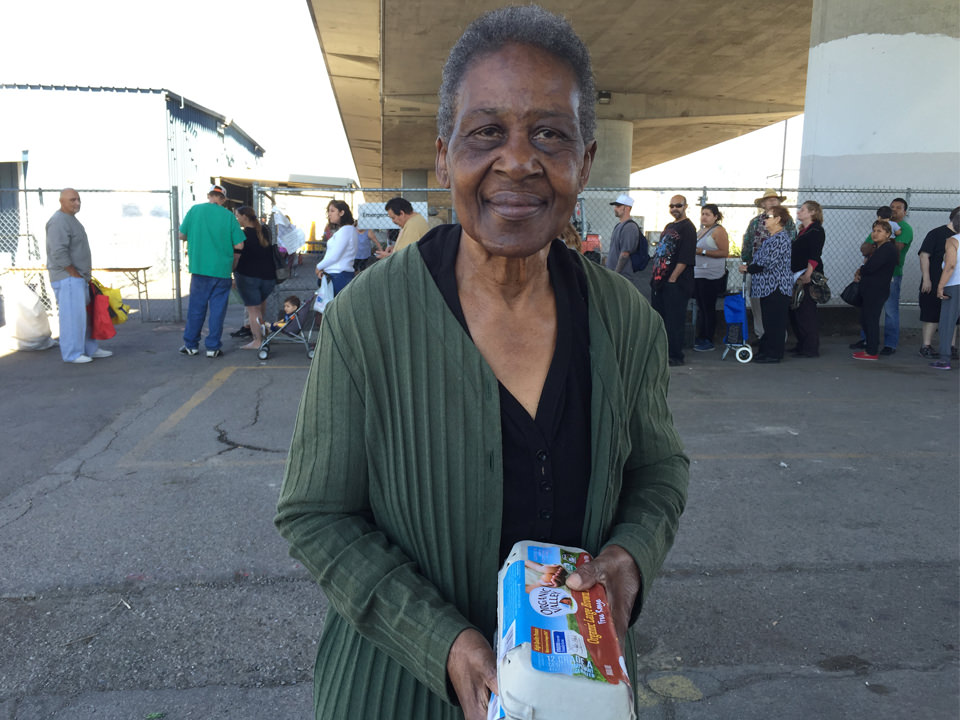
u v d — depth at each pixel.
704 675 2.58
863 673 2.60
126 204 19.11
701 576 3.24
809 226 8.30
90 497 4.07
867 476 4.46
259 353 8.07
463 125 0.89
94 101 18.81
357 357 0.93
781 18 14.20
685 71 18.50
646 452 1.10
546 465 0.96
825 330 10.19
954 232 8.13
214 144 24.95
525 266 0.94
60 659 2.64
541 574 0.86
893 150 9.85
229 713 2.38
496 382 0.93
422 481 0.93
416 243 1.01
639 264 8.70
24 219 18.88
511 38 0.87
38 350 8.50
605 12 13.91
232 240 8.05
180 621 2.88
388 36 15.38
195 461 4.66
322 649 1.10
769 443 5.13
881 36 9.65
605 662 0.77
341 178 21.14
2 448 4.93
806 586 3.16
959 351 8.44
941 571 3.29
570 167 0.89
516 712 0.74
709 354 8.69
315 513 0.95
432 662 0.86
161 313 12.34
